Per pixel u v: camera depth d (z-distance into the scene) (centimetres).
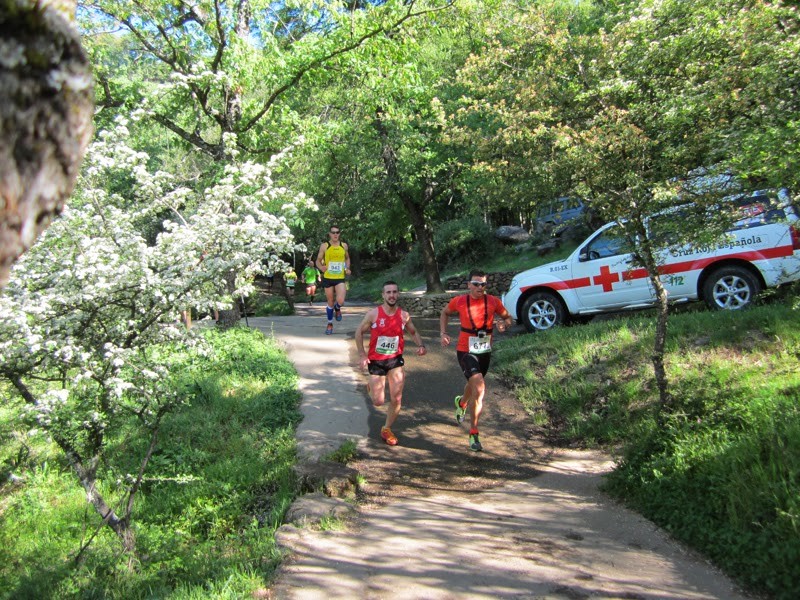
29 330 394
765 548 358
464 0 1074
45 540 515
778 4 498
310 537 429
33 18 129
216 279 473
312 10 1150
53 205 140
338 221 1981
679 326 757
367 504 507
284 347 1032
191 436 673
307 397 784
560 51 601
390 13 1085
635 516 460
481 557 393
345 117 1661
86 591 400
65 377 444
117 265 439
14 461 636
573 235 2298
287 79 1111
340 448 616
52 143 137
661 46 536
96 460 464
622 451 584
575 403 710
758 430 468
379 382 637
